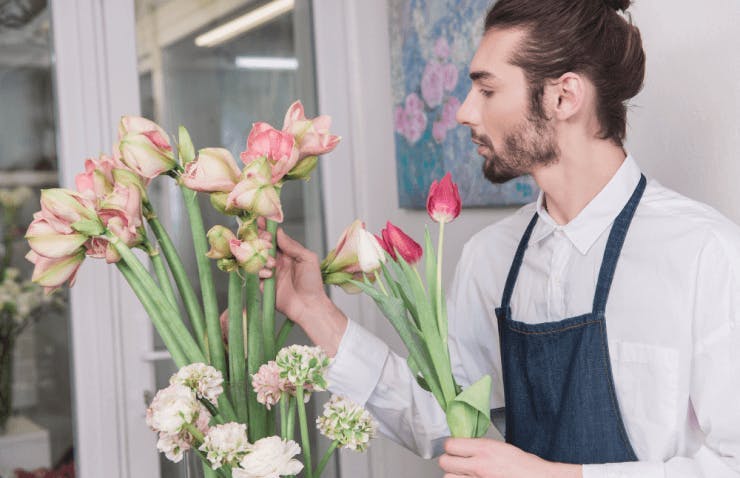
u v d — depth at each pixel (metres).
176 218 2.15
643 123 1.29
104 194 0.87
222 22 2.24
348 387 1.10
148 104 2.16
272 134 0.82
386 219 2.31
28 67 2.06
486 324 1.23
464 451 0.86
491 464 0.85
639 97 1.29
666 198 0.99
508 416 1.08
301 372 0.81
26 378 2.06
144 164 0.83
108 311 2.10
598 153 0.99
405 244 0.83
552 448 1.00
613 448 0.95
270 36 2.30
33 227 0.81
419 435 1.16
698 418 0.90
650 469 0.87
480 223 1.81
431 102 1.95
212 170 0.79
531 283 1.11
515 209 1.67
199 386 0.78
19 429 2.05
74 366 2.09
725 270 0.89
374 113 2.31
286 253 1.06
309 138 0.86
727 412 0.87
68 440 2.10
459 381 1.27
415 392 1.14
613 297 0.98
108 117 2.12
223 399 0.84
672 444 0.93
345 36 2.36
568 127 0.97
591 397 0.96
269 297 0.90
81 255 0.85
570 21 0.93
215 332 0.88
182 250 2.15
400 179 2.17
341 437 0.83
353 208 2.37
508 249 1.21
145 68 2.16
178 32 2.20
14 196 2.05
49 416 2.08
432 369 0.86
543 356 1.01
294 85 2.33
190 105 2.21
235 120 2.26
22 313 2.05
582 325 0.97
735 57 1.10
